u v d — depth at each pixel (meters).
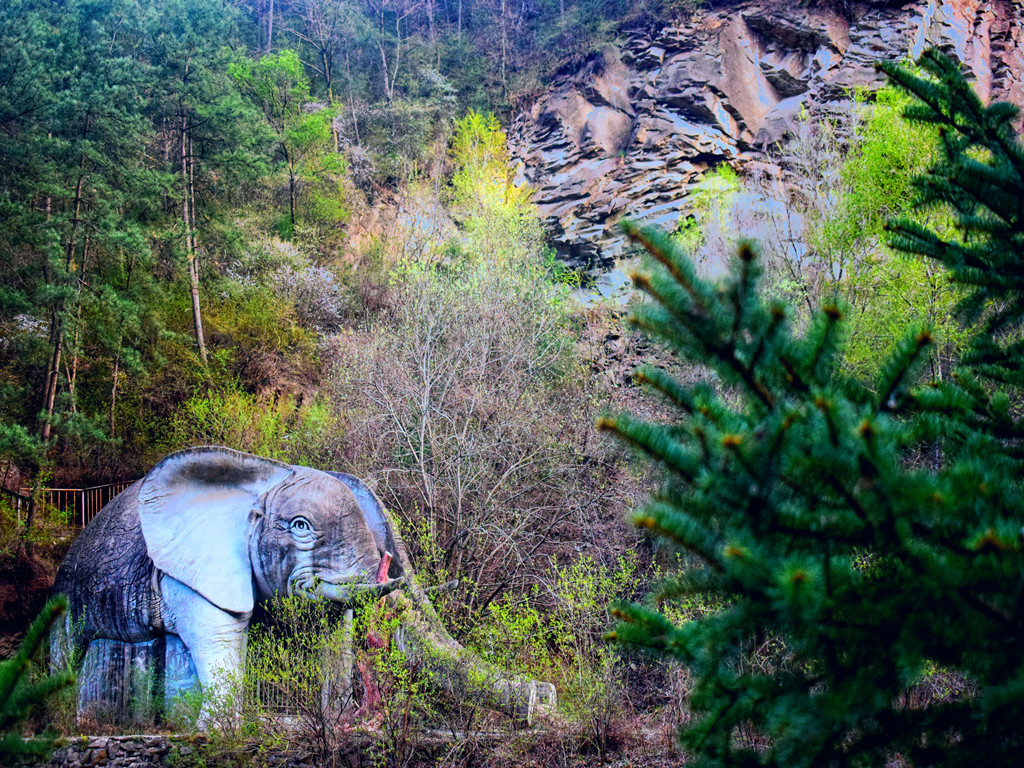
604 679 7.31
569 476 11.27
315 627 7.37
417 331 12.55
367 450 11.86
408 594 7.77
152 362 16.78
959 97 3.75
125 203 17.30
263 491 7.78
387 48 45.56
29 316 15.62
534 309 14.16
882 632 2.40
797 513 2.55
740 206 17.62
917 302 10.35
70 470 14.14
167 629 7.34
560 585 8.76
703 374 9.82
